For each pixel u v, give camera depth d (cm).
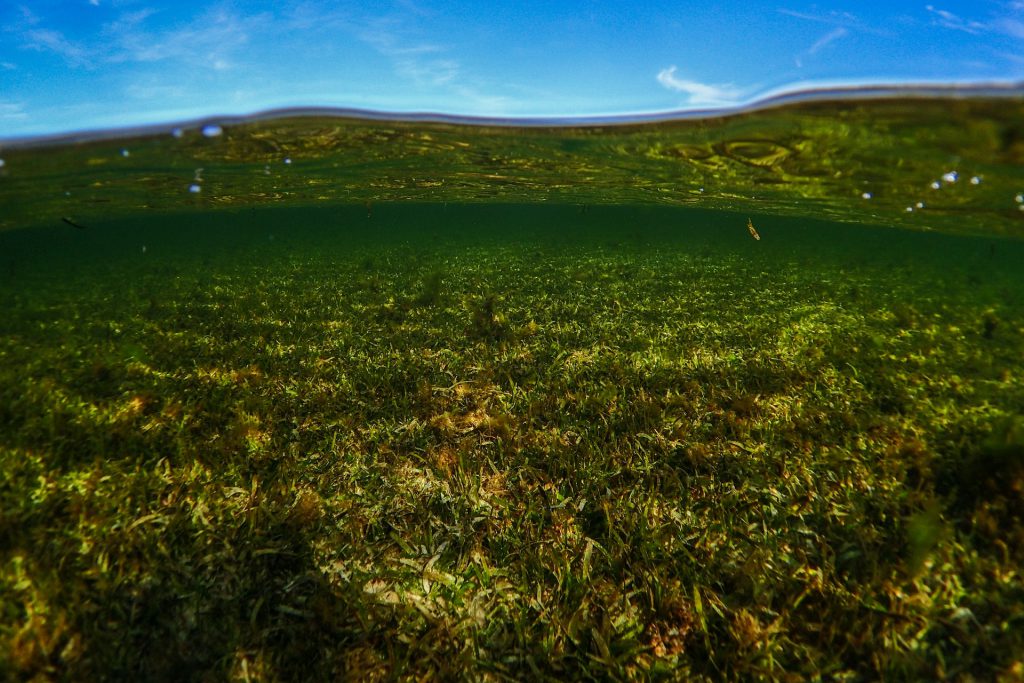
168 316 992
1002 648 256
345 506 369
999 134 664
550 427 492
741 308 1054
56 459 430
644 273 1532
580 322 888
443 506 368
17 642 246
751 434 480
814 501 374
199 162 1161
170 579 291
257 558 308
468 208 3931
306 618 268
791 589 289
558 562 308
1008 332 976
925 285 1638
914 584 295
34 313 1108
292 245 3108
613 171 1401
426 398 545
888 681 241
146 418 513
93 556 308
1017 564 313
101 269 2178
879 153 862
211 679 237
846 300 1212
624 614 280
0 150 849
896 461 424
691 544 331
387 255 2130
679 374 620
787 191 1463
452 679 241
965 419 525
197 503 367
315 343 762
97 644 248
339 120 873
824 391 592
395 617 274
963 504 372
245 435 470
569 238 3253
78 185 1359
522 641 260
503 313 937
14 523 333
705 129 834
